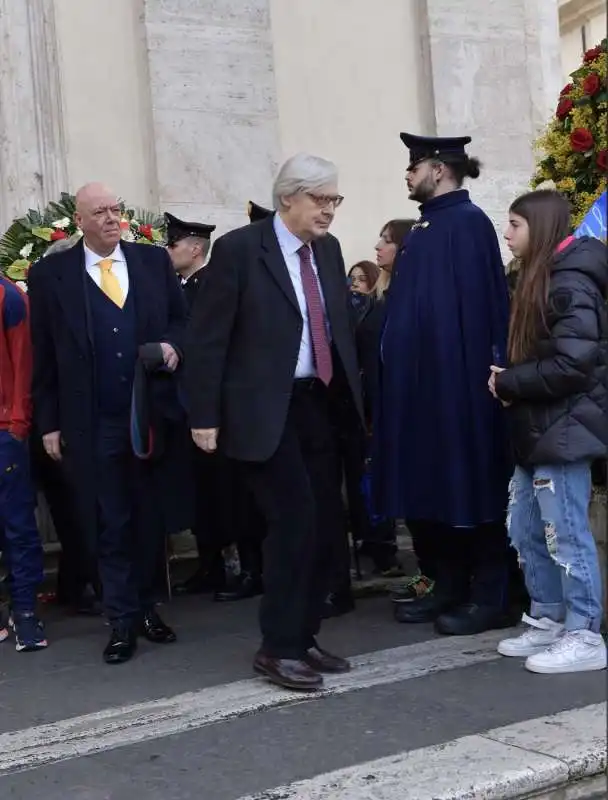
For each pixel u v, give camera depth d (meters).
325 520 4.05
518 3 8.04
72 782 3.09
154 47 6.98
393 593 5.28
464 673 3.97
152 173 7.04
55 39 6.83
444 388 4.57
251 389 3.82
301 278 3.98
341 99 7.64
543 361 3.89
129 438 4.51
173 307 4.73
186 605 5.55
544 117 8.26
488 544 4.65
